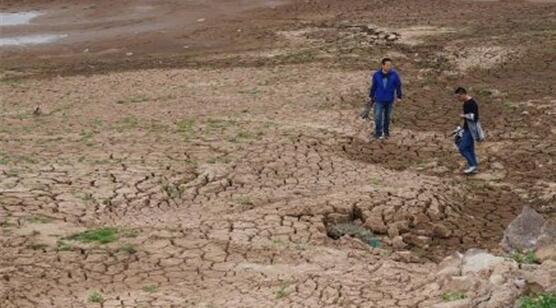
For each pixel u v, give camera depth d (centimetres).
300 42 3516
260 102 2564
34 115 2502
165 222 1641
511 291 1155
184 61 3294
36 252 1488
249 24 3997
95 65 3312
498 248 1541
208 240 1548
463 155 1964
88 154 2033
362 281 1341
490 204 1800
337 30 3712
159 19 4238
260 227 1608
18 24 4181
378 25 3781
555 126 2264
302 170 1936
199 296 1317
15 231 1571
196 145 2102
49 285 1365
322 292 1296
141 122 2361
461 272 1300
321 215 1672
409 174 1944
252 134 2200
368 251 1540
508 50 3127
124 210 1703
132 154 2030
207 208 1716
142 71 3120
